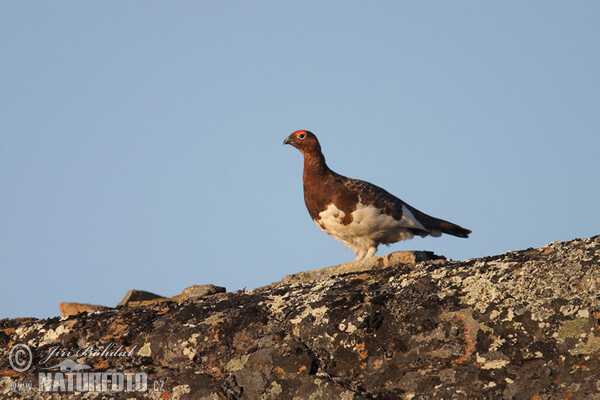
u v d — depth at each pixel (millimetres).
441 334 9203
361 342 9508
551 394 8008
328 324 9859
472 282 9844
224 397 9125
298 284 11633
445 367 8820
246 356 9773
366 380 9062
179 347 10266
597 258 9461
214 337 10195
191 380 9508
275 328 10086
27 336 11344
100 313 11672
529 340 8711
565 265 9516
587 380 7973
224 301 11227
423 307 9609
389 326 9555
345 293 10461
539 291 9234
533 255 10266
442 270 10383
